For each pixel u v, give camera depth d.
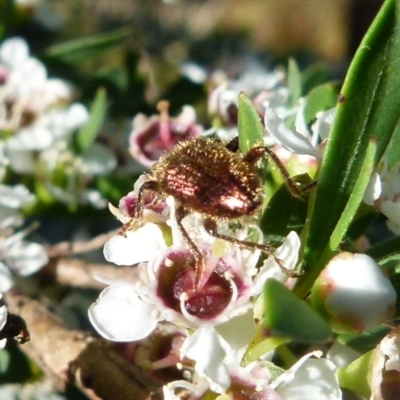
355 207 0.07
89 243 0.11
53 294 0.11
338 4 0.34
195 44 0.21
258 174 0.08
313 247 0.07
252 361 0.07
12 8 0.13
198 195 0.08
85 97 0.14
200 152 0.08
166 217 0.08
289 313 0.06
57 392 0.11
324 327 0.06
